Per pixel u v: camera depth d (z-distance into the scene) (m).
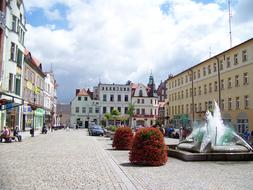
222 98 49.50
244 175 11.63
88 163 14.55
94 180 10.27
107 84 105.62
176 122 71.56
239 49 44.44
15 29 39.56
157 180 10.53
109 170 12.58
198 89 59.78
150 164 14.34
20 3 41.69
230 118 46.50
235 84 45.53
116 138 23.62
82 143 29.53
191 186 9.51
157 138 14.59
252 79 40.94
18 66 43.22
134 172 12.34
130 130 23.88
